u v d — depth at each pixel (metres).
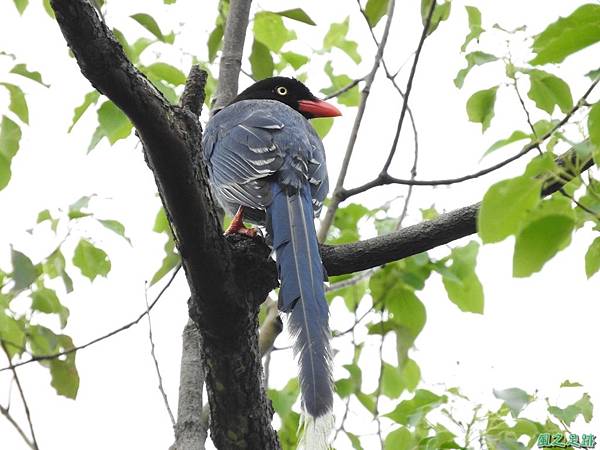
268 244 10.66
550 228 7.01
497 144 8.01
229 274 9.51
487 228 7.14
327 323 10.05
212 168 12.55
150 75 13.28
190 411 10.75
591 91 9.08
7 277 12.62
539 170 7.15
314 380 9.73
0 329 12.39
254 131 12.31
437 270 13.95
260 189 11.52
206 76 9.62
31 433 11.05
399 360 14.00
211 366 9.88
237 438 10.15
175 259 12.48
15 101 12.58
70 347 12.42
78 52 8.16
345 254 10.52
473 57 11.62
